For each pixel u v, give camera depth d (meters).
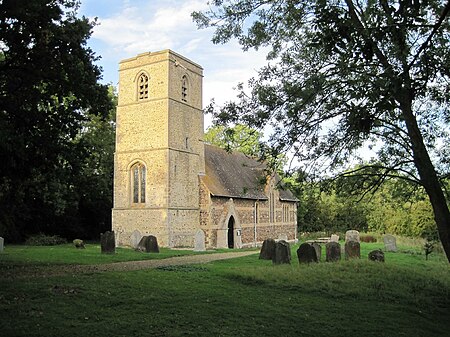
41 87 18.58
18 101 16.41
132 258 22.33
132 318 10.00
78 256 22.25
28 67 16.42
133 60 37.28
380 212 49.59
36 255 22.38
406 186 14.19
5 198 20.61
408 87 7.28
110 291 12.23
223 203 39.28
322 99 10.51
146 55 36.66
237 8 11.34
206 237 37.47
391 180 14.62
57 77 17.14
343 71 8.92
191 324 9.82
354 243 21.31
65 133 19.08
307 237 54.72
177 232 35.12
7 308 10.27
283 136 11.09
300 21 10.85
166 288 13.04
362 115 7.57
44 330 8.97
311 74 10.55
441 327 11.25
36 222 40.38
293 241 51.16
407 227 40.84
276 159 11.60
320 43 6.75
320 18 7.04
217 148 45.31
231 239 40.94
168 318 10.12
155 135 35.69
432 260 22.39
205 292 12.80
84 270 16.86
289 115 10.68
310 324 10.42
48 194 33.38
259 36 11.32
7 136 13.52
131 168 36.78
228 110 11.22
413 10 6.39
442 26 8.41
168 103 35.41
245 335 9.33
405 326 10.78
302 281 14.61
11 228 36.50
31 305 10.59
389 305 12.68
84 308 10.60
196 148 38.50
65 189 35.38
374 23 6.93
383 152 12.86
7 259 20.34
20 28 16.16
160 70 36.00
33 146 16.83
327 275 15.47
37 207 39.16
